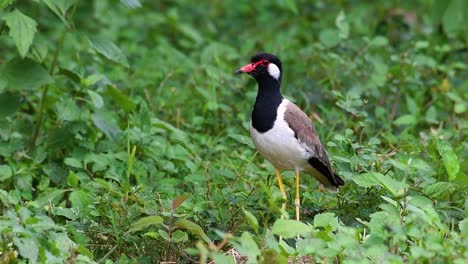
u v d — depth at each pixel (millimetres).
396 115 16062
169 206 11070
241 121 15281
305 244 9812
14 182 12656
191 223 10312
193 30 19375
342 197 11844
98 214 11180
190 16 21562
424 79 17172
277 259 9508
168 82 16625
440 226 10062
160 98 16016
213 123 15344
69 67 16438
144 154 13516
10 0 12086
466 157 13352
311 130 11828
